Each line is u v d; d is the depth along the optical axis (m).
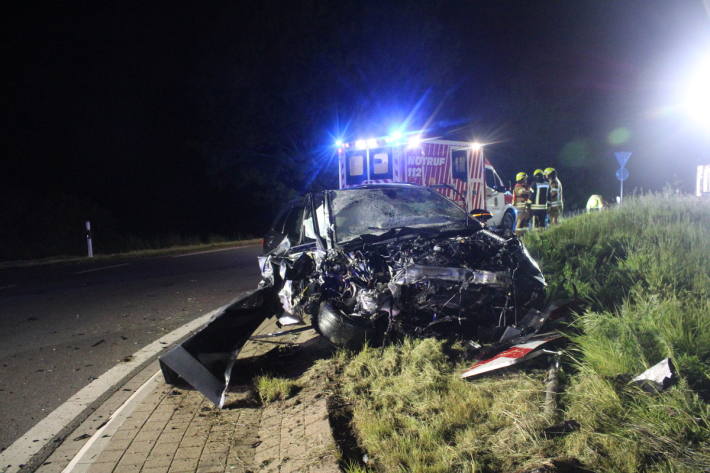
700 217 8.19
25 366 6.07
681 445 2.82
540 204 14.30
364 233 6.21
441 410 3.65
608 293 5.38
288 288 5.80
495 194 15.38
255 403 4.44
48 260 18.09
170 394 4.76
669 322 4.02
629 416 3.14
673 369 3.42
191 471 3.41
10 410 4.85
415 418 3.57
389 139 13.29
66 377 5.66
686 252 6.27
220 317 5.09
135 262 16.36
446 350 4.76
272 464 3.38
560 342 4.45
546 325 4.86
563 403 3.48
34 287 11.73
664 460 2.73
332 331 5.15
